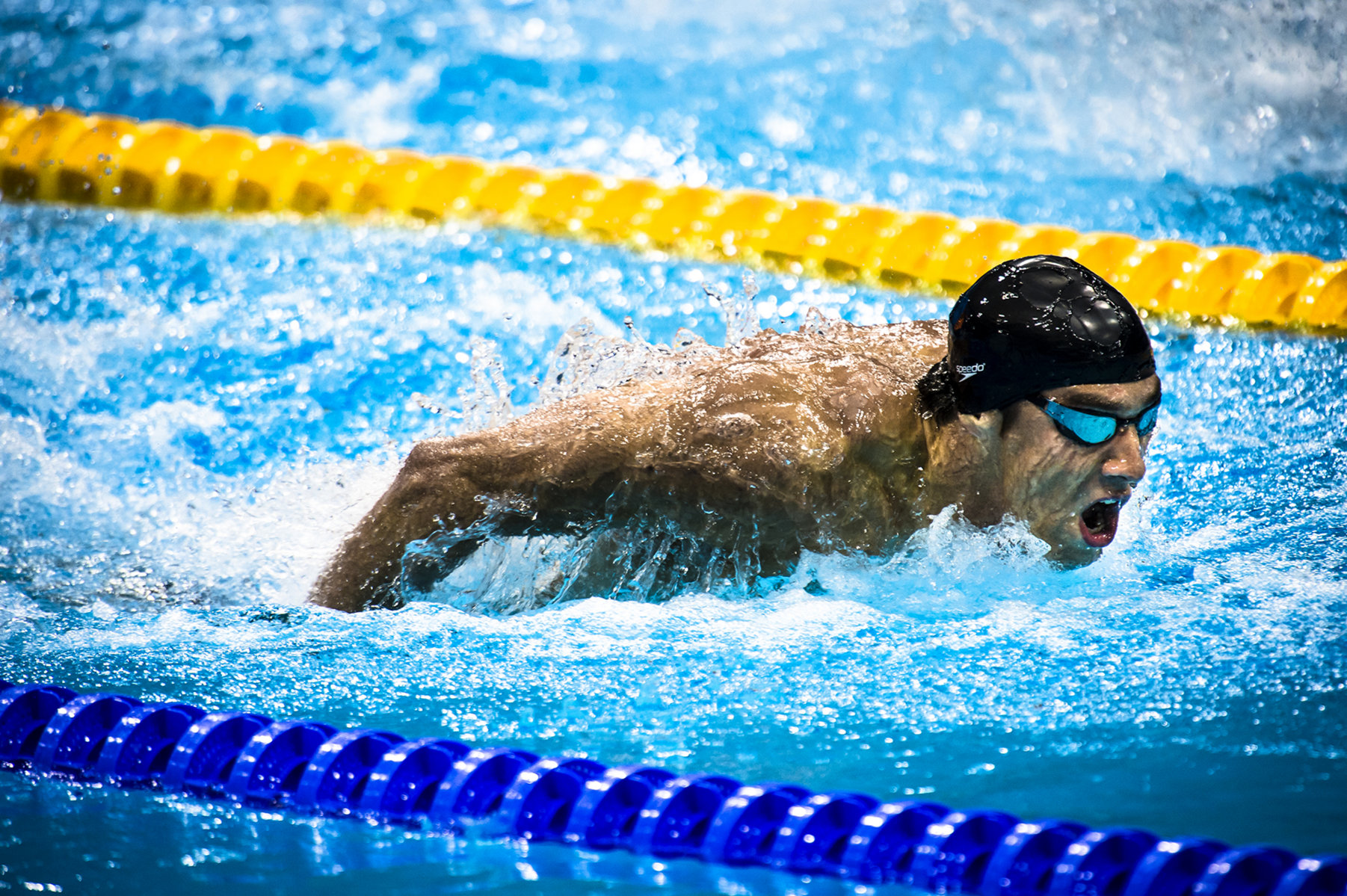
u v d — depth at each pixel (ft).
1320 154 56.80
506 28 79.66
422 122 64.85
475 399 31.22
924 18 75.20
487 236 51.29
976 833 16.49
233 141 55.16
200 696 22.15
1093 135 60.54
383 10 82.58
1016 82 66.13
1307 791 17.49
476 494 23.98
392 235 51.34
